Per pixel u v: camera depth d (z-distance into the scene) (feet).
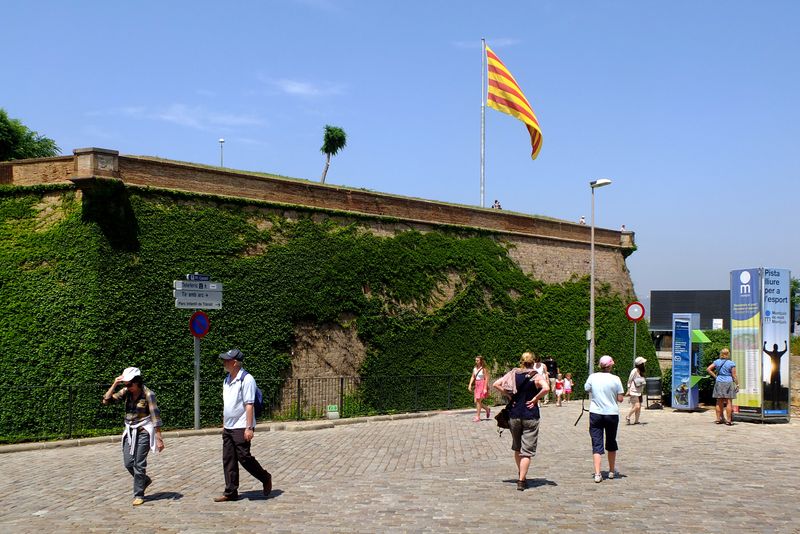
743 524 31.09
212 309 74.33
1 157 154.20
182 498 37.60
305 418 79.82
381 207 94.27
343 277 87.04
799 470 45.19
